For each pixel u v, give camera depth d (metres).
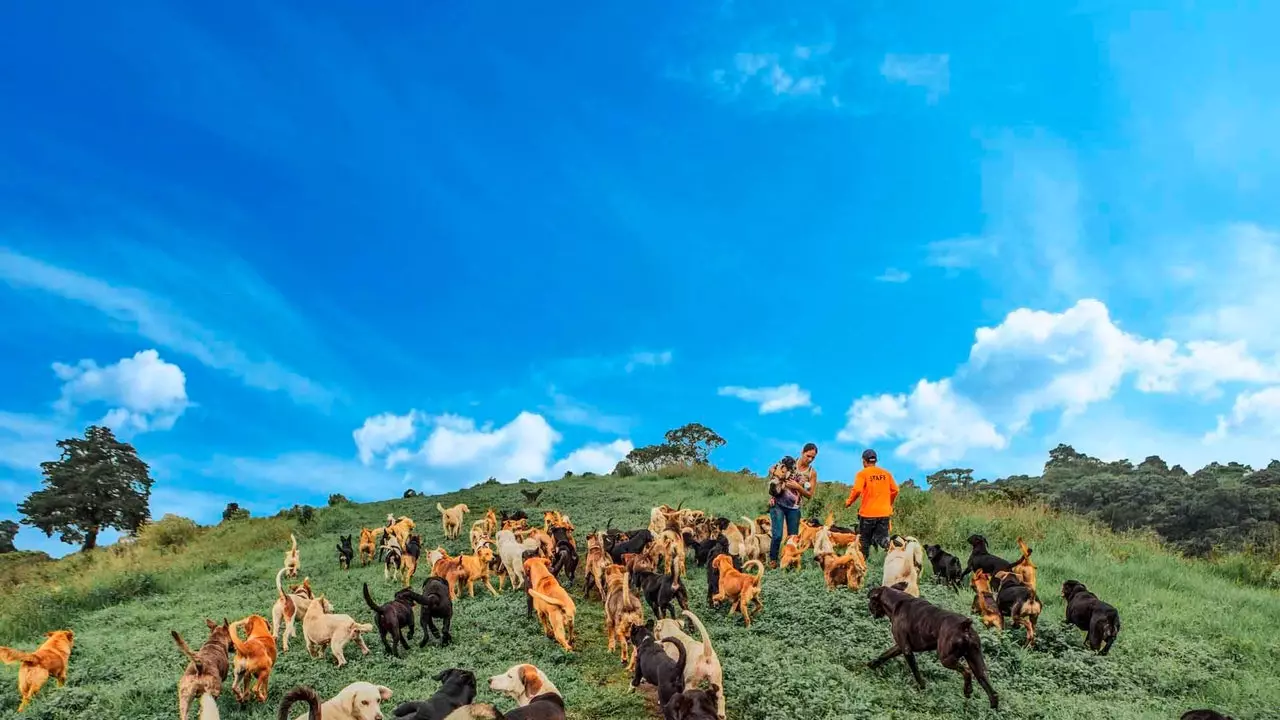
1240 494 33.28
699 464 37.19
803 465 12.88
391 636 10.58
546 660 9.31
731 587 10.15
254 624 9.28
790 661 8.45
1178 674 8.46
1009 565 10.77
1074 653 8.80
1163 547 16.58
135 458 53.88
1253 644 9.34
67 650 9.41
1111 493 38.59
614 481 33.72
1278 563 14.61
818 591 10.81
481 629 10.73
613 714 7.70
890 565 10.36
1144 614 10.50
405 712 6.77
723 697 7.18
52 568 24.28
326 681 8.95
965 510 17.84
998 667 8.38
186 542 26.75
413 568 15.10
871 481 12.62
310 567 18.27
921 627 7.73
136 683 9.34
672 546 12.46
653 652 7.66
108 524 51.84
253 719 7.93
